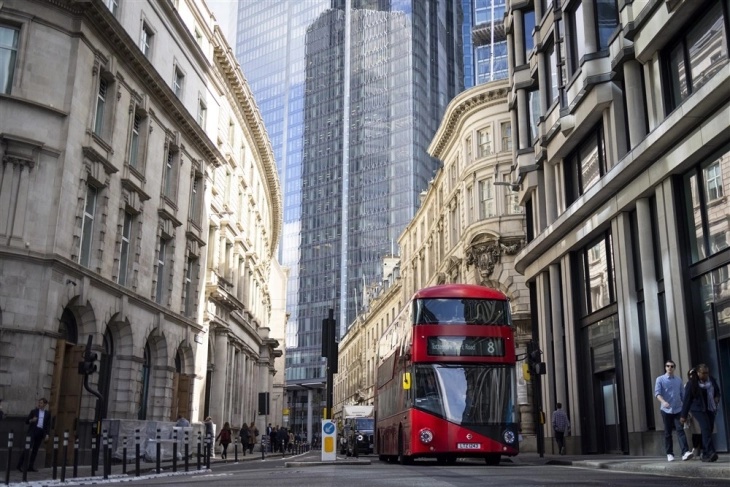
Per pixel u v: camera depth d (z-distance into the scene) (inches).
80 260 928.3
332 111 6254.9
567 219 987.3
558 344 1079.0
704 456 492.7
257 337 2048.5
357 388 4050.2
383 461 962.7
